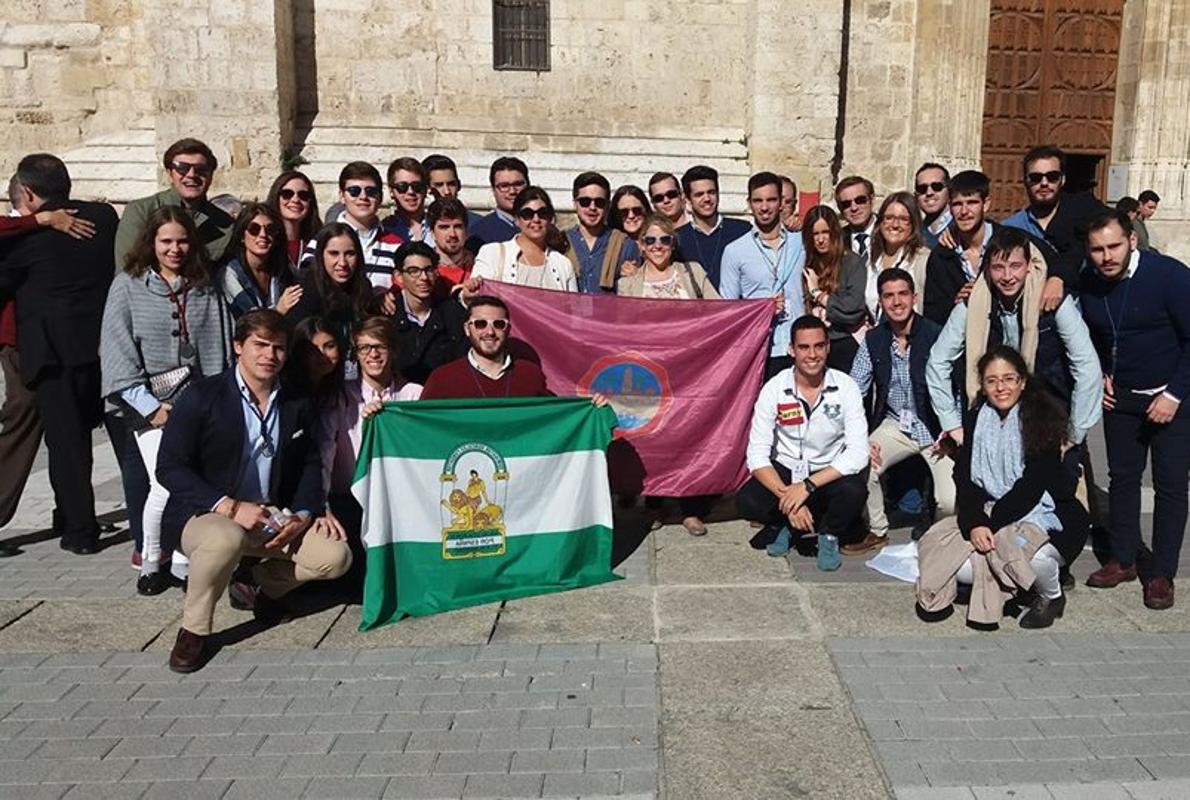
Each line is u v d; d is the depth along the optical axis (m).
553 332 6.27
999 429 5.04
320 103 14.19
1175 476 5.20
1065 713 4.11
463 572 5.33
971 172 6.04
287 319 5.46
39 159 5.93
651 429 6.32
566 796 3.55
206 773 3.70
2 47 14.51
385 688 4.37
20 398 6.06
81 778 3.67
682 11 14.49
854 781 3.62
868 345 6.34
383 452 5.12
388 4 14.08
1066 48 16.25
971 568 5.02
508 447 5.39
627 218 6.87
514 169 7.08
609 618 5.10
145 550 5.48
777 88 14.05
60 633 4.97
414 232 6.98
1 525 6.12
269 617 5.15
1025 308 5.33
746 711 4.13
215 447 4.86
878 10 15.09
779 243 6.75
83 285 5.94
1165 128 15.98
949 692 4.29
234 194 13.38
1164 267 5.09
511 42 14.30
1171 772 3.67
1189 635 4.88
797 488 5.68
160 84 13.20
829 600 5.32
